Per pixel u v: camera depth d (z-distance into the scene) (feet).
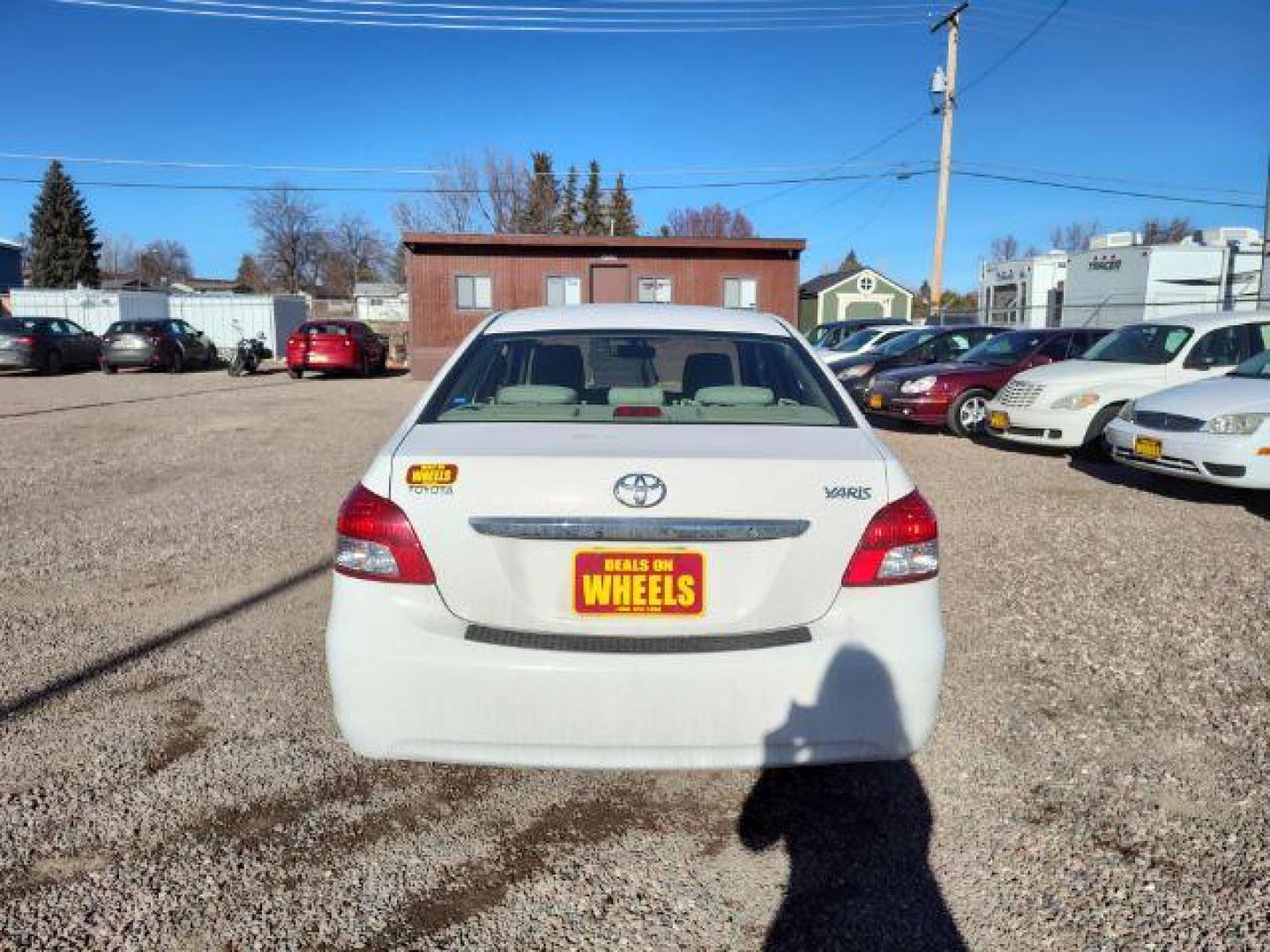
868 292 156.15
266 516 22.76
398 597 7.97
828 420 9.78
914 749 8.13
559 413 9.87
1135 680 12.59
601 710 7.73
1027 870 8.44
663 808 9.53
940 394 38.09
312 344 73.10
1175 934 7.55
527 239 75.36
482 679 7.77
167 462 31.37
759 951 7.45
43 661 13.19
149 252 297.12
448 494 7.95
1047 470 29.84
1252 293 76.07
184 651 13.61
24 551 19.36
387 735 7.97
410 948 7.47
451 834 9.04
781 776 10.18
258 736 10.94
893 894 8.14
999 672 12.85
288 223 229.04
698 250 77.66
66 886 8.18
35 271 188.44
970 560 18.58
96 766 10.22
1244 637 14.15
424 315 76.02
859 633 7.97
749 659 7.78
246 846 8.79
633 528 7.75
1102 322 80.23
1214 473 23.29
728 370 11.15
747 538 7.82
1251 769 10.18
